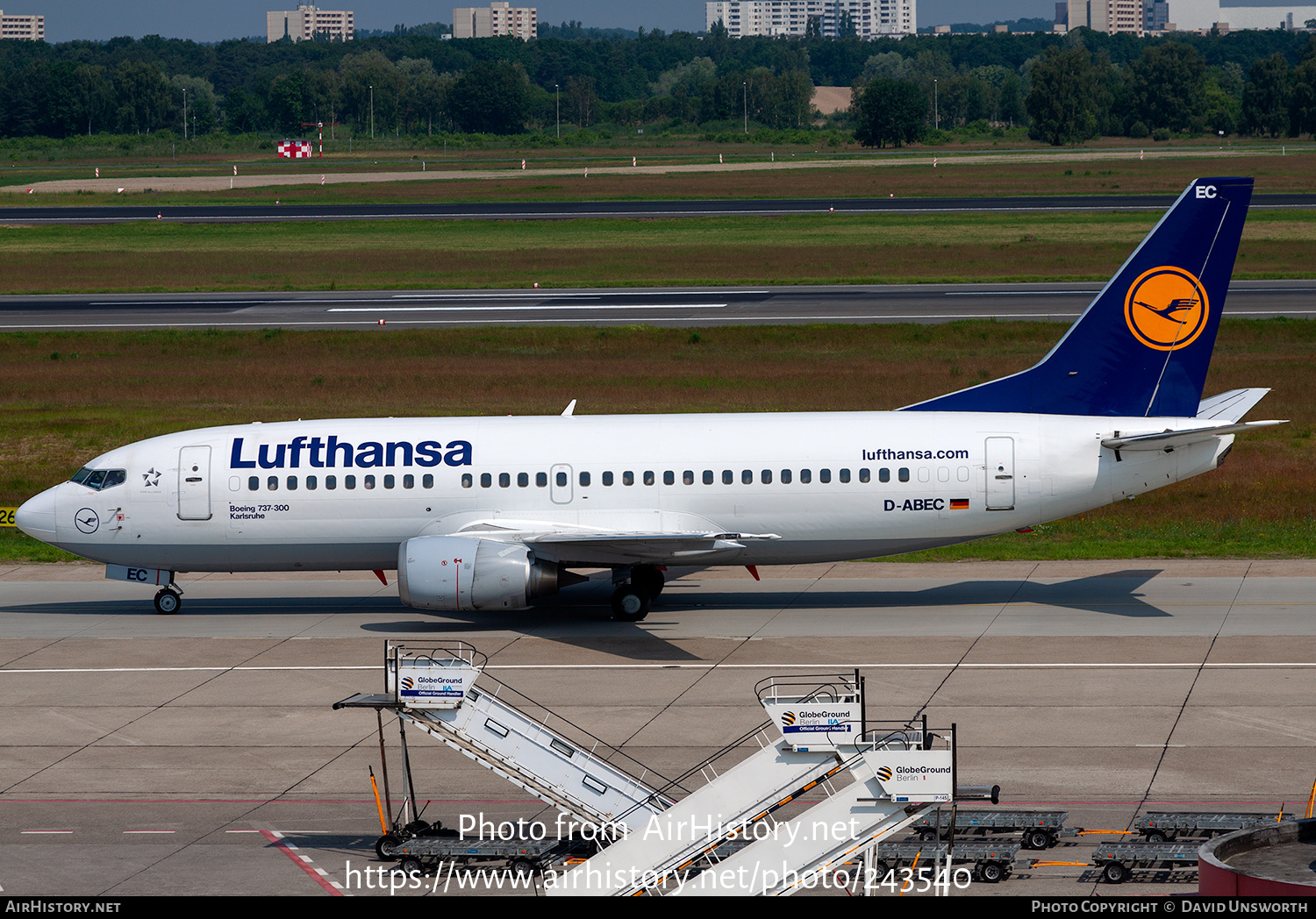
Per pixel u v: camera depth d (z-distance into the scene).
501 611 142.50
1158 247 136.00
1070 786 90.00
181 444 143.50
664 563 137.00
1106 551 167.62
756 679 116.94
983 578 156.25
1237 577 151.75
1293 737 98.62
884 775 69.25
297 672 122.50
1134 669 116.94
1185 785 89.69
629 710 108.56
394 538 141.00
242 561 143.62
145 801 91.62
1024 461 135.88
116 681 120.25
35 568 174.25
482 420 144.38
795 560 140.62
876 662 121.31
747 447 138.00
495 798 91.31
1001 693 111.12
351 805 90.50
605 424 142.00
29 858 82.00
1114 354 138.00
